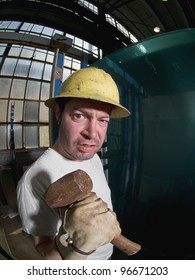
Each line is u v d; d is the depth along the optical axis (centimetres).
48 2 636
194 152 139
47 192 52
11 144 562
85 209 50
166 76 143
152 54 146
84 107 68
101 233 49
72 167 79
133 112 160
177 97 141
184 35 135
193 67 134
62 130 73
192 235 155
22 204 70
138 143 161
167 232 164
